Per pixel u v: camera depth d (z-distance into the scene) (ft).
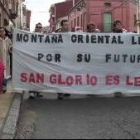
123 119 32.14
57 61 40.60
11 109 34.58
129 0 195.11
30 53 40.52
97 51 40.91
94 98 40.70
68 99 40.14
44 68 40.55
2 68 41.47
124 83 41.29
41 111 34.65
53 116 32.94
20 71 40.63
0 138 26.30
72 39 40.70
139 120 31.83
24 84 40.68
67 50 40.65
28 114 33.63
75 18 229.04
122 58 41.16
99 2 196.65
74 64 40.70
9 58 49.03
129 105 37.32
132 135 27.66
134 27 193.98
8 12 135.44
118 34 41.06
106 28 195.52
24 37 40.57
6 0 125.90
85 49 40.78
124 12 195.72
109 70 41.06
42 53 40.57
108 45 41.01
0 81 41.14
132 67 41.32
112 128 29.43
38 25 44.62
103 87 41.06
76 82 40.78
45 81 40.57
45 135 27.50
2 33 46.50
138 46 41.34
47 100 39.52
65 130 28.78
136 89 41.47
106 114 33.76
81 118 32.35
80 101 39.06
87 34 40.78
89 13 196.65
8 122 30.17
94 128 29.40
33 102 38.45
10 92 42.60
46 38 40.60
